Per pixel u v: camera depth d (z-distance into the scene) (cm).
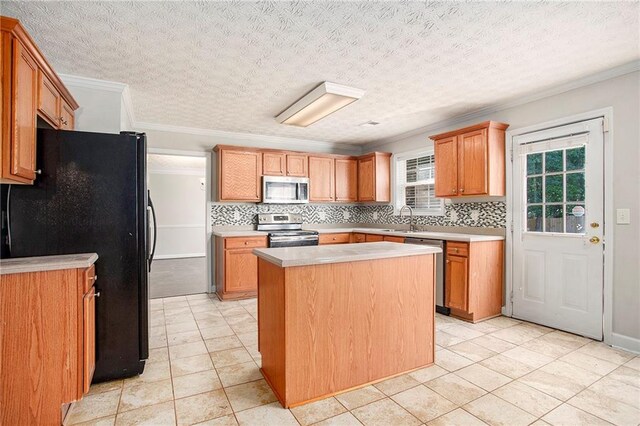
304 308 195
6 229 202
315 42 231
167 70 272
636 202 261
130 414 184
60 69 267
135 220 227
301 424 174
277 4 188
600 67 269
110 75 280
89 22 203
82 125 285
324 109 347
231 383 218
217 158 474
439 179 400
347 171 556
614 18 200
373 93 329
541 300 327
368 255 212
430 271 246
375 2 186
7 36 160
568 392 204
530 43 232
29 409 166
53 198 210
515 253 350
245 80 296
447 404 192
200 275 600
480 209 388
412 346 235
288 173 501
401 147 514
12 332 164
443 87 313
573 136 301
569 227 306
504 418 179
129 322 225
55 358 170
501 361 248
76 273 175
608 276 277
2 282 163
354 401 196
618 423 174
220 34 219
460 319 347
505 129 358
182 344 284
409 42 231
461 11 195
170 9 191
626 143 267
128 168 226
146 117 409
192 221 856
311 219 560
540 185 330
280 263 189
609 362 244
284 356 189
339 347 205
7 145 162
